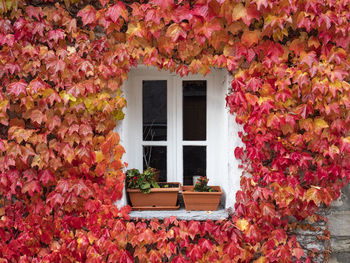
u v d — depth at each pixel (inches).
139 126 122.0
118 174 108.0
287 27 102.1
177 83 121.8
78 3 107.7
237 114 104.7
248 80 103.0
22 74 104.7
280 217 107.8
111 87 105.2
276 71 102.5
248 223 105.7
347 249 111.5
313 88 101.0
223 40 102.7
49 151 104.5
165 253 110.3
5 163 102.5
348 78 106.6
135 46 104.9
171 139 122.3
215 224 107.4
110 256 105.7
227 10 99.2
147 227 109.9
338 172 105.3
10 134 102.8
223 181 117.9
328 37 101.6
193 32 102.2
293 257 110.0
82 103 104.0
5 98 102.9
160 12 100.1
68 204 107.2
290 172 105.2
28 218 107.7
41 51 103.6
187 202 111.6
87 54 105.5
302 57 102.2
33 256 107.9
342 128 104.0
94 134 108.1
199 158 122.9
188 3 100.0
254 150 104.0
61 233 107.0
